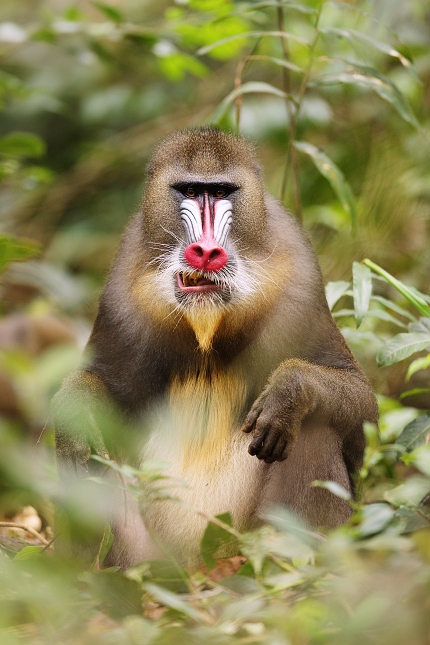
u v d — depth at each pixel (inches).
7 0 989.2
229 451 330.0
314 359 333.1
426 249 526.0
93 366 339.6
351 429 316.2
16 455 190.4
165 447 332.2
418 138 559.2
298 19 618.8
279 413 294.4
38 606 215.5
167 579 240.8
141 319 332.8
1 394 360.2
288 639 203.5
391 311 483.5
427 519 251.1
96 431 291.4
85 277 700.0
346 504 317.7
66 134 898.7
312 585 220.7
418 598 199.9
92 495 209.6
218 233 324.2
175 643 203.9
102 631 218.5
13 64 890.1
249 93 700.7
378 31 573.0
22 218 790.5
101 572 234.8
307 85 425.1
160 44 569.0
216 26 544.7
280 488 319.3
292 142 429.7
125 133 820.6
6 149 495.5
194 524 326.0
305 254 341.4
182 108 788.6
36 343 520.7
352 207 410.0
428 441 315.0
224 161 332.8
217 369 329.7
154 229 334.0
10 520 382.9
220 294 316.2
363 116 619.8
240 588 229.0
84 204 800.9
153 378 335.6
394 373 472.4
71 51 603.5
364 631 197.8
